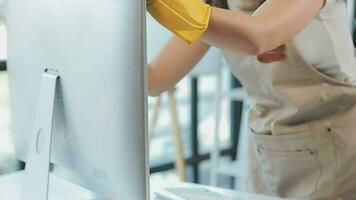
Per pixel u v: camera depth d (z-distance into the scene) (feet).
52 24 3.17
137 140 2.66
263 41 2.89
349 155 4.02
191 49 4.25
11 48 3.73
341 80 4.08
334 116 4.09
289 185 4.28
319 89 4.03
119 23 2.62
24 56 3.54
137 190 2.74
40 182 3.30
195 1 2.72
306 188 4.17
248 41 2.85
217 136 9.60
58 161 3.44
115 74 2.68
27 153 3.64
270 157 4.32
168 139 10.17
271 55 3.95
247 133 4.69
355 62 4.23
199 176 11.02
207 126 11.10
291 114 4.10
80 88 2.98
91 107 2.91
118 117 2.72
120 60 2.64
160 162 10.20
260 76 4.20
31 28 3.40
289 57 3.93
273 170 4.32
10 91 3.89
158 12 2.68
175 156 9.55
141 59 2.56
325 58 3.97
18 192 4.18
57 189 4.11
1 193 4.17
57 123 3.27
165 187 4.31
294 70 4.01
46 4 3.23
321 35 3.87
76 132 3.12
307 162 4.12
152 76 4.10
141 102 2.61
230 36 2.83
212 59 8.41
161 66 4.19
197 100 10.83
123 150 2.75
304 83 4.07
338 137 4.04
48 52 3.24
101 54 2.76
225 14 2.81
